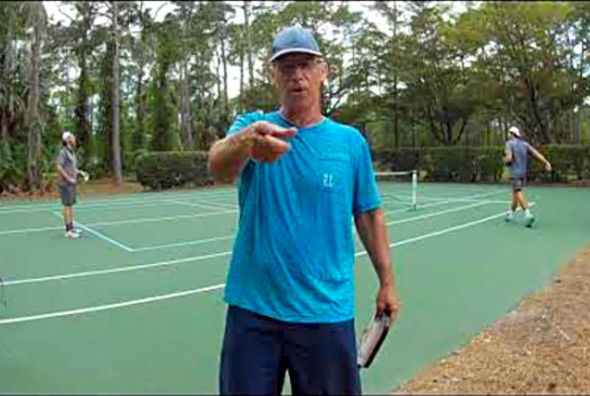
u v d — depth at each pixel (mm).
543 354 4141
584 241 9438
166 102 29453
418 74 26344
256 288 2258
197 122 31125
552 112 24047
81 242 9977
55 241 10102
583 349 4234
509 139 11766
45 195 19703
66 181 10531
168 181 22688
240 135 2039
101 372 3883
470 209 14320
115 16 21969
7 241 10133
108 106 27156
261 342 2244
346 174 2287
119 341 4551
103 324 5031
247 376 2238
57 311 5480
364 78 28328
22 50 20438
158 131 29391
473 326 4859
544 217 12672
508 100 24094
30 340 4582
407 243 9453
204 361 4078
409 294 6031
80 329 4883
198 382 3699
